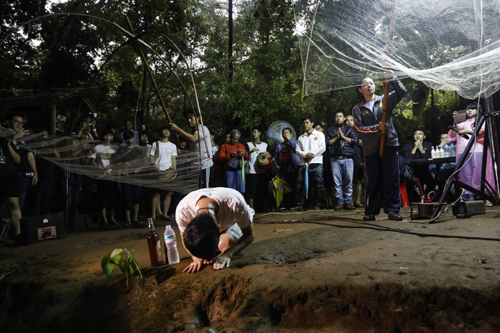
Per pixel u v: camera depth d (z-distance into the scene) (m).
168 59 10.80
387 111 4.70
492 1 3.46
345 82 3.98
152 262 3.45
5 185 5.50
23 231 5.31
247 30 10.78
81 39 10.70
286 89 10.23
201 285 2.80
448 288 2.07
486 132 5.01
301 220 5.72
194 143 5.76
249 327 2.31
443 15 3.49
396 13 3.47
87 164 6.13
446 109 11.17
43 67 9.97
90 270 3.73
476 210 4.98
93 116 9.66
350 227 4.46
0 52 8.66
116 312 2.94
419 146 8.15
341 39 3.72
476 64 3.84
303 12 3.72
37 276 3.75
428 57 3.73
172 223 6.89
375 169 4.95
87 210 7.89
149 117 11.60
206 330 2.32
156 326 2.63
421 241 3.41
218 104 10.23
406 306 2.11
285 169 8.02
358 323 2.21
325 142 7.59
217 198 2.86
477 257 2.60
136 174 6.53
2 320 3.40
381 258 2.81
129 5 9.96
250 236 3.26
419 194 7.61
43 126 8.91
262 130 9.88
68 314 3.14
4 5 8.73
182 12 10.58
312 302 2.34
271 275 2.65
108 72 11.73
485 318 1.92
